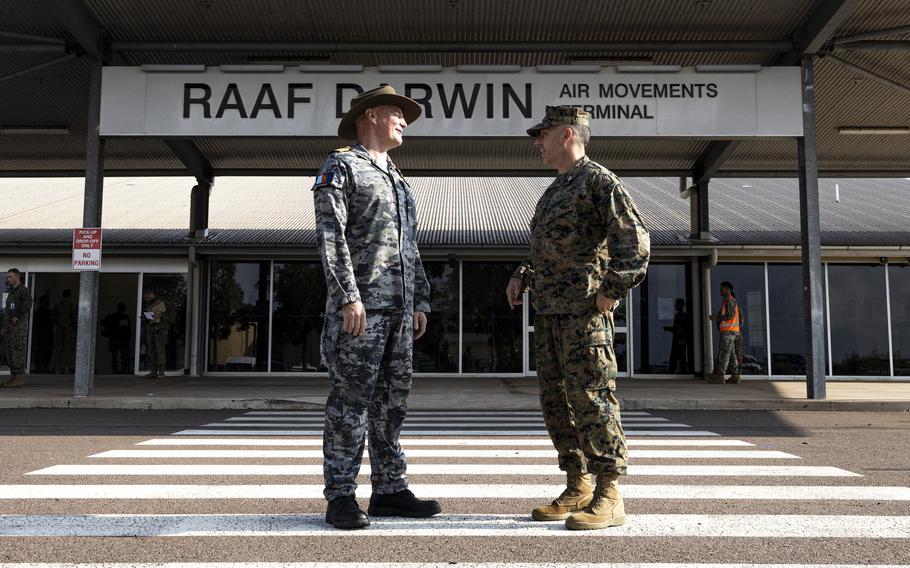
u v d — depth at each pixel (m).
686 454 5.58
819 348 10.32
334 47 10.90
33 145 14.59
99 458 5.39
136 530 3.20
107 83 10.68
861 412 9.40
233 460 5.29
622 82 10.77
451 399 10.42
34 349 15.58
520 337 15.34
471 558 2.76
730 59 11.56
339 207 3.15
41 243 14.88
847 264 15.22
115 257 15.41
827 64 11.34
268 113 10.76
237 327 15.41
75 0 9.86
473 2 9.96
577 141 3.38
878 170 16.17
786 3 9.95
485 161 15.11
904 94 12.22
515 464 5.10
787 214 16.86
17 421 8.12
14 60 11.30
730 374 14.73
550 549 2.89
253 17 10.35
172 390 11.51
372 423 3.44
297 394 10.82
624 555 2.82
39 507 3.69
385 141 3.50
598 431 3.19
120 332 15.41
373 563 2.70
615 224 3.09
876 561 2.77
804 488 4.19
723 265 15.24
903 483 4.35
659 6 10.06
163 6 10.06
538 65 11.55
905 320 15.08
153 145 14.44
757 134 10.64
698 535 3.13
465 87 10.81
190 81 10.76
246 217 17.23
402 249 3.36
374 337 3.21
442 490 4.12
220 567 2.66
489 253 14.67
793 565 2.71
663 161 14.95
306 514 3.52
